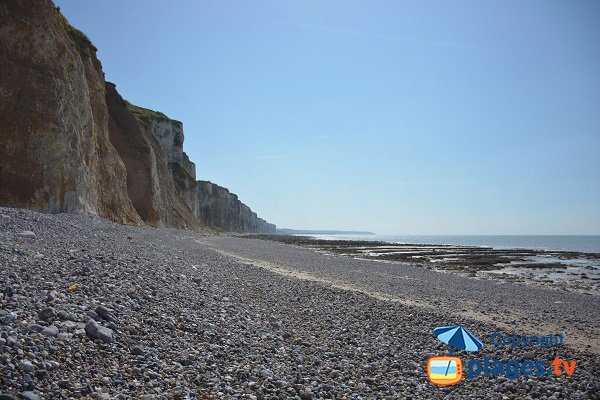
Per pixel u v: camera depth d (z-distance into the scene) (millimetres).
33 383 5023
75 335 6562
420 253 66938
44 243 14484
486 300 20750
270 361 7992
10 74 30188
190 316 9445
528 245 134875
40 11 33562
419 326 12750
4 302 7145
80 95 39062
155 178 66250
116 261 12930
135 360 6484
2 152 28703
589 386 8242
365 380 7750
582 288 30250
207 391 6117
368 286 22688
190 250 29703
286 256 41781
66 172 32469
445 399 7258
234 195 184875
